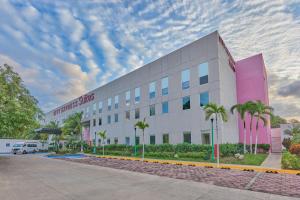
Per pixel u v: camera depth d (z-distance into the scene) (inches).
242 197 309.6
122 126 1509.6
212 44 974.4
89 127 2022.6
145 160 873.5
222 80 962.1
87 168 686.5
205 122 954.7
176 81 1123.3
